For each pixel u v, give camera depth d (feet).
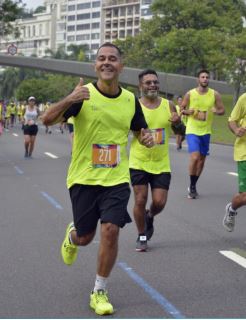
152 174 23.57
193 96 36.70
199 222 30.12
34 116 66.64
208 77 36.68
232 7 251.39
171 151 77.46
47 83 334.03
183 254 23.41
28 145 66.95
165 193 23.66
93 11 583.17
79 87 16.57
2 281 19.67
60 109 16.21
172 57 214.69
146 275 20.39
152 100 23.80
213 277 20.21
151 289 18.80
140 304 17.35
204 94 36.70
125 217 16.84
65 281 19.67
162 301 17.62
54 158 65.67
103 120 16.81
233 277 20.22
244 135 25.17
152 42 250.16
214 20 234.17
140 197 23.50
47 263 21.94
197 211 33.27
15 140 99.55
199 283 19.51
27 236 26.53
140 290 18.70
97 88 16.97
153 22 249.14
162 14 254.47
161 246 24.76
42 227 28.53
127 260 22.39
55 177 48.39
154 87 23.66
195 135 37.01
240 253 23.63
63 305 17.26
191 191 37.78
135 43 255.70
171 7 239.30
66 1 630.74
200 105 36.73
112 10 563.07
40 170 53.67
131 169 23.54
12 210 33.22
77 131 16.98
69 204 35.22
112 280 19.77
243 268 21.40
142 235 23.81
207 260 22.50
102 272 16.72
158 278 20.06
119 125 17.02
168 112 23.81
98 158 16.93
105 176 16.89
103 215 16.63
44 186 43.04
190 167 37.35
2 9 160.25
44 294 18.29
